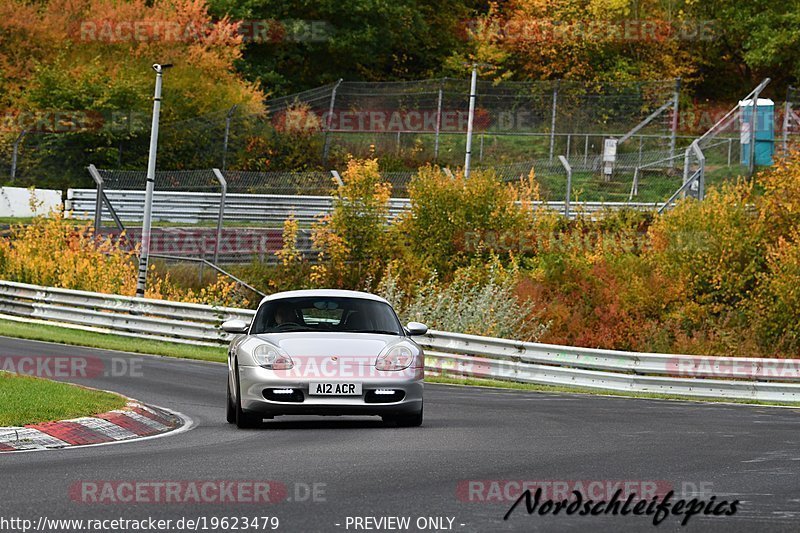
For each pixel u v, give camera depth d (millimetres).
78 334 75125
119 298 77062
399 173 120375
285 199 106000
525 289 85750
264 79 155375
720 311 86438
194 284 89625
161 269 89812
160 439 32844
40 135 123438
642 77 161000
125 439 33031
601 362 59031
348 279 92688
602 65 162625
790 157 94750
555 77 161250
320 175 123312
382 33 162500
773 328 83875
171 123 126500
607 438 34250
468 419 39969
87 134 123688
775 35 167500
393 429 35781
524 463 28125
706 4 171125
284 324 37562
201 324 73688
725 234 88312
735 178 122625
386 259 93750
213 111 130625
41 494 22688
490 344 62469
